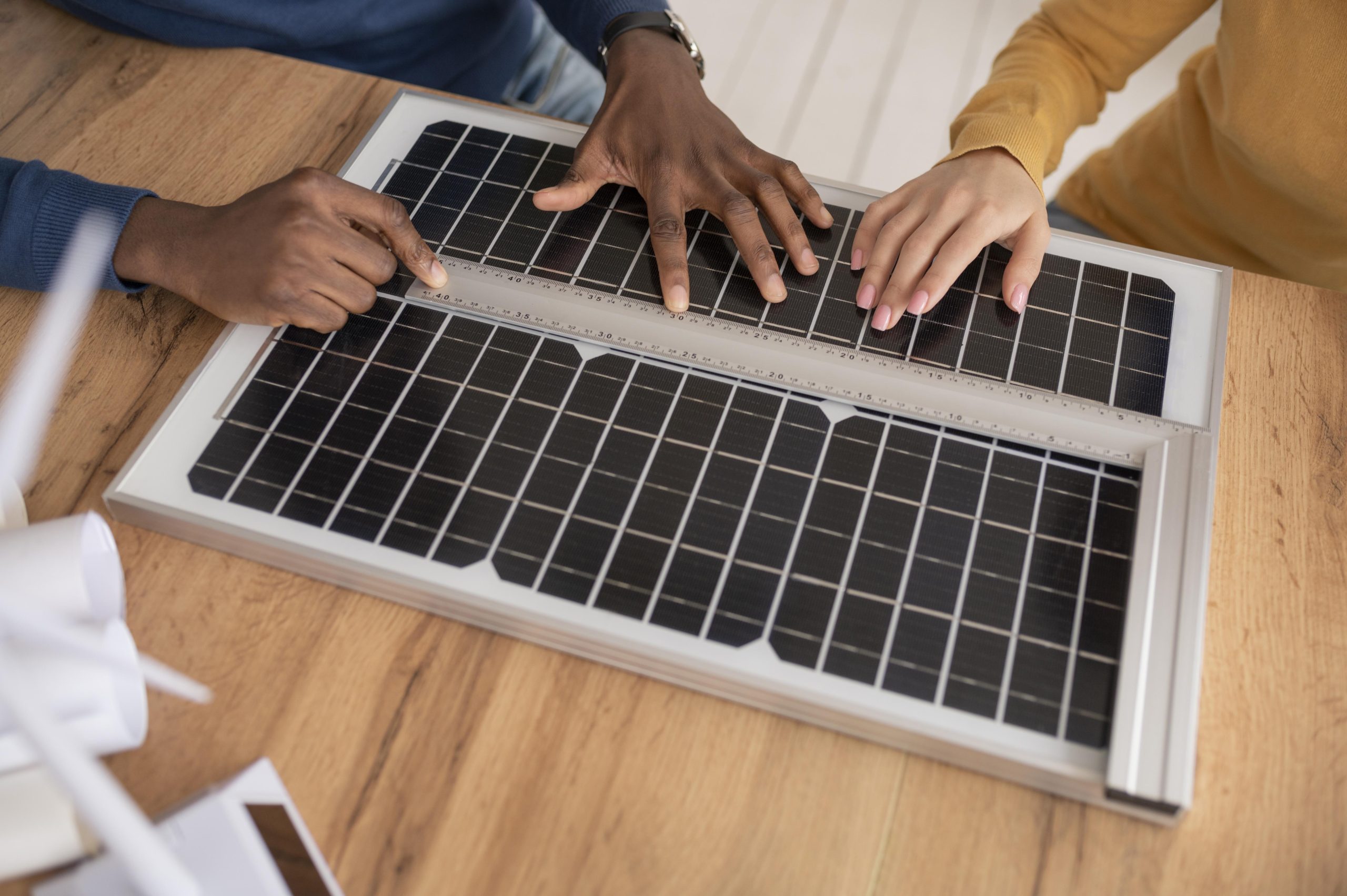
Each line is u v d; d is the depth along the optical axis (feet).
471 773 2.11
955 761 2.10
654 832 2.05
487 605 2.22
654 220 2.93
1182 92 4.09
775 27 8.05
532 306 2.76
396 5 3.93
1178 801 1.96
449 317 2.75
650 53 3.38
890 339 2.69
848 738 2.15
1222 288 2.81
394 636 2.27
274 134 3.28
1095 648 2.17
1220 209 3.95
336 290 2.70
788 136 7.41
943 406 2.53
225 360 2.65
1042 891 1.98
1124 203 4.36
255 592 2.33
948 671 2.14
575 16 3.79
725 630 2.19
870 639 2.18
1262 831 2.02
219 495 2.40
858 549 2.30
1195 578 2.22
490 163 3.17
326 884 1.94
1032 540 2.31
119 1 3.43
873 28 8.03
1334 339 2.74
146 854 1.27
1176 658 2.11
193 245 2.75
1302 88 3.32
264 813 2.00
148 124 3.29
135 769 2.10
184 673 2.22
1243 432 2.57
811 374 2.60
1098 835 2.03
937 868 2.01
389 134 3.23
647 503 2.37
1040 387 2.59
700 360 2.63
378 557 2.30
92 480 2.51
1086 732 2.07
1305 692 2.17
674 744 2.14
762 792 2.09
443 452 2.47
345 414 2.54
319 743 2.15
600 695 2.20
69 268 1.42
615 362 2.64
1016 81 3.62
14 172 2.82
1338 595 2.30
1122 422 2.50
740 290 2.81
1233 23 3.43
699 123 3.16
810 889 1.99
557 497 2.39
